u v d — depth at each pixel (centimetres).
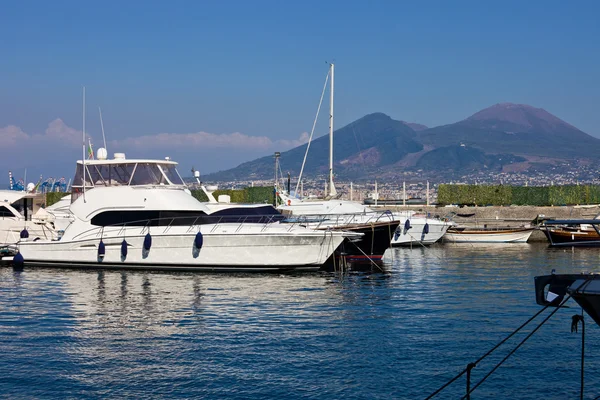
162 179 3241
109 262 3144
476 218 6091
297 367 1641
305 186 15788
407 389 1491
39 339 1912
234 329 2006
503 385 1516
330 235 2984
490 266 3484
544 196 6266
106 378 1577
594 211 5981
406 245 4744
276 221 3347
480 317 2145
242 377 1573
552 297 1241
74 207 3241
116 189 3161
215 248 3016
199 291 2609
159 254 3077
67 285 2772
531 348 1788
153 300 2444
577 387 1505
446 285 2781
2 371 1631
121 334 1962
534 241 5362
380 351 1766
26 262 3281
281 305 2344
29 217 3822
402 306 2325
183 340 1892
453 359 1697
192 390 1496
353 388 1498
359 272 3173
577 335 1911
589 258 3938
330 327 2022
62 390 1503
